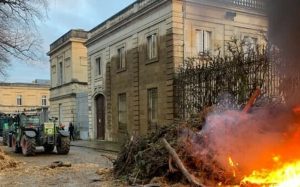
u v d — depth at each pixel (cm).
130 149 1056
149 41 2241
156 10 2119
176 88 1948
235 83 1473
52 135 1845
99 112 3000
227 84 1529
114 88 2686
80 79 3566
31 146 1777
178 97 1923
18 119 2006
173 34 1969
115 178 1016
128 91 2467
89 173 1140
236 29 1953
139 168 962
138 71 2348
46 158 1662
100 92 2912
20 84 7119
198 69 1750
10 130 2336
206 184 805
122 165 1064
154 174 927
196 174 848
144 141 1050
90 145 2427
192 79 1795
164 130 1063
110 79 2759
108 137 2781
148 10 2183
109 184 938
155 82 2147
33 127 1873
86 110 3284
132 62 2406
